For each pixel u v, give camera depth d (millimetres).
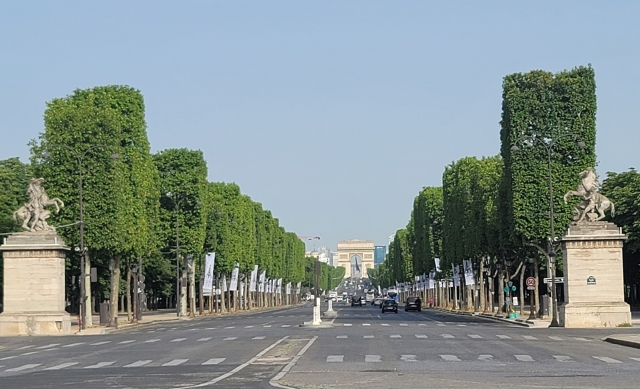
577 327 72125
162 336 68750
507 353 44094
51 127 84062
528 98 86562
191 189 125688
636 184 115625
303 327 78875
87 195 84188
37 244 74688
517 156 86188
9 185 118250
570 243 73000
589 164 85688
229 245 153000
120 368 39250
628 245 115062
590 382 29641
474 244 117375
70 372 37875
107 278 131750
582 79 86000
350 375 33125
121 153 88750
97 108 86688
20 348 57906
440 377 31984
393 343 52750
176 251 125250
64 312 75562
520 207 85875
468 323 87625
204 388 29281
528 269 142250
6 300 74750
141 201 94500
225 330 76375
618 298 72438
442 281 173625
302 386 29375
